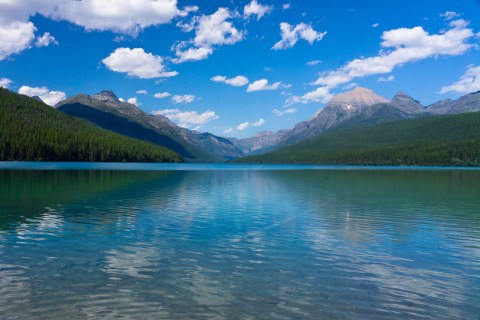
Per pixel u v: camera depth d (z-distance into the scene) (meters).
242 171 159.00
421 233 28.45
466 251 23.19
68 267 18.91
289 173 140.12
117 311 14.02
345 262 20.62
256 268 19.34
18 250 21.89
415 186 74.88
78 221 31.30
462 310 14.62
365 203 46.25
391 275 18.55
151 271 18.59
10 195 48.66
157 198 48.38
